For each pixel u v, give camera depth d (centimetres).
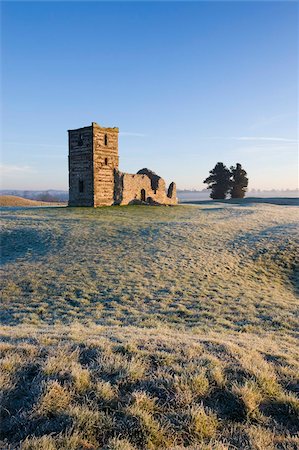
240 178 11812
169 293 1748
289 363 805
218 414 594
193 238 3158
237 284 2009
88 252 2575
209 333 1125
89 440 514
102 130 5688
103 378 661
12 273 2056
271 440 532
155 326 1264
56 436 504
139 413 559
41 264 2256
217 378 677
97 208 5459
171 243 2933
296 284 2208
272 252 2766
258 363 767
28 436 504
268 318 1437
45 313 1473
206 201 10538
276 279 2253
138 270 2133
